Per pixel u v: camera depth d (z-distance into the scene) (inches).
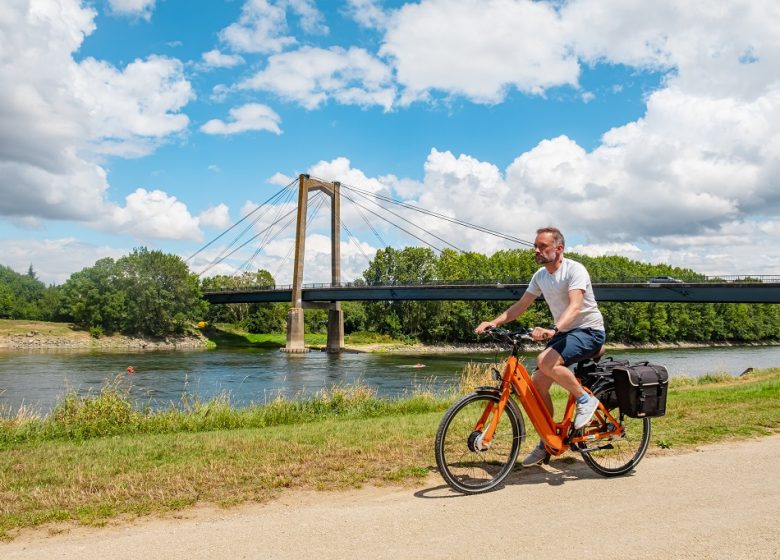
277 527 139.2
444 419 165.6
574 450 178.5
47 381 1279.5
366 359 2167.8
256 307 3567.9
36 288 5260.8
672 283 1610.5
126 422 374.9
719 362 1902.1
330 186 2881.4
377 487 174.9
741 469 182.9
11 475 200.8
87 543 132.4
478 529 134.9
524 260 3710.6
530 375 178.5
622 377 179.0
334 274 2871.6
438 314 3129.9
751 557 117.0
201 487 176.4
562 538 128.4
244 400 1002.7
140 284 2792.8
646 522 137.5
